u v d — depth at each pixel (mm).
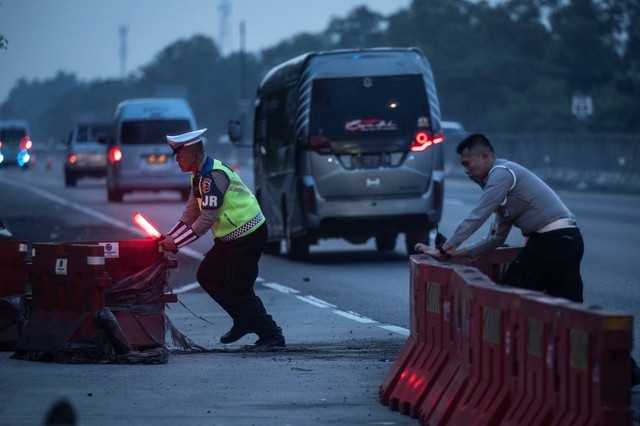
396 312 34312
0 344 26625
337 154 48594
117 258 25719
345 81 48875
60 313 25047
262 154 56281
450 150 131375
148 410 19375
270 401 20297
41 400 20156
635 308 33375
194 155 26250
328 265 49250
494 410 15766
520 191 21500
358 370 23547
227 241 26484
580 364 13672
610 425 13109
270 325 26781
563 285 21797
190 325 32344
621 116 177500
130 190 90062
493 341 16188
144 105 90062
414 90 49094
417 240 51406
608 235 57469
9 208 88812
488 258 22453
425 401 18438
